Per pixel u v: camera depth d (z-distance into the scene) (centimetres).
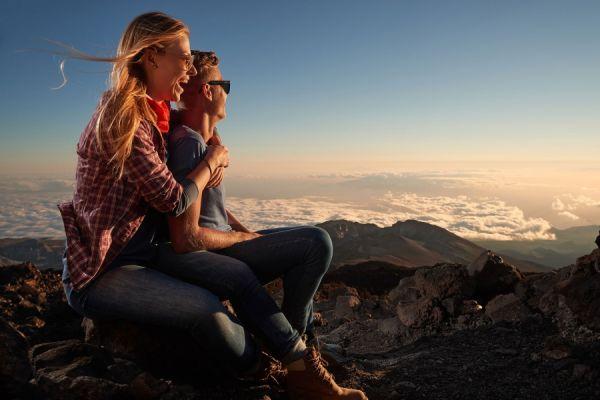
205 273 218
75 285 196
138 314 206
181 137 216
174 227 211
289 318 244
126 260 212
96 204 193
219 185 236
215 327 203
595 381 264
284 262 237
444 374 304
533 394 262
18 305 522
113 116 183
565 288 348
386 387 278
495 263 493
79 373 213
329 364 278
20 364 191
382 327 498
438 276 482
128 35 198
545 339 350
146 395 206
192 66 212
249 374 227
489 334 391
